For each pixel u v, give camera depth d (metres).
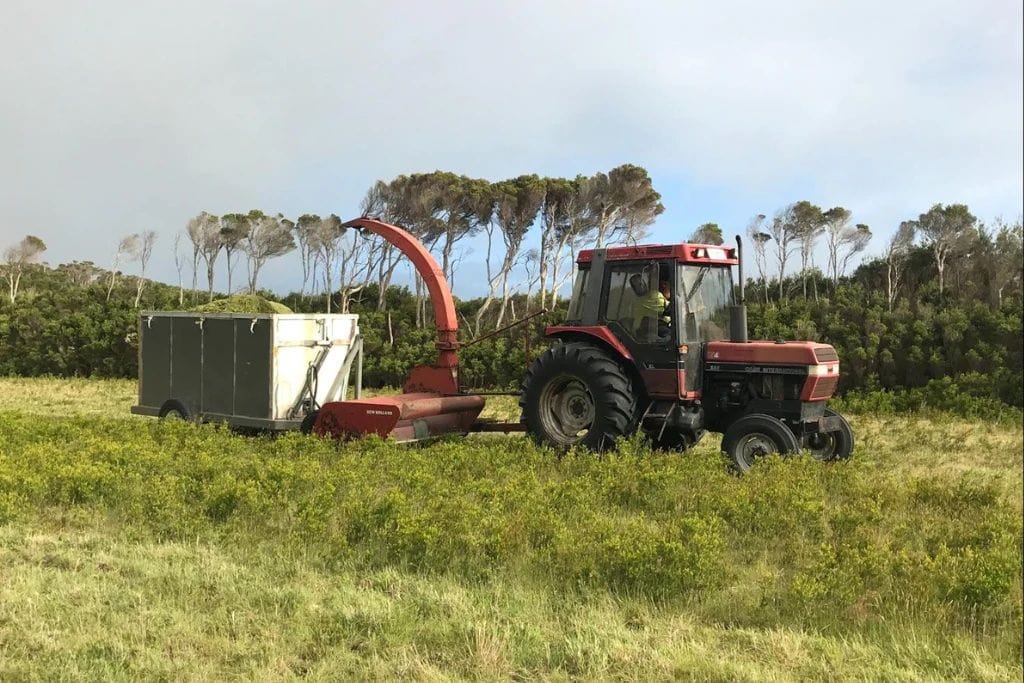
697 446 10.55
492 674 3.63
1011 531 5.90
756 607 4.45
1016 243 21.72
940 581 4.66
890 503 6.88
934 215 22.97
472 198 24.39
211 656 3.80
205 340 10.39
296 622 4.18
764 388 8.46
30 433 9.36
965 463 10.30
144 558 5.20
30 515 6.14
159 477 6.79
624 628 4.17
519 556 5.09
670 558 4.73
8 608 4.27
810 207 26.50
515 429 9.70
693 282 8.84
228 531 5.69
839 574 4.60
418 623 4.18
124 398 17.59
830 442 8.95
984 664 3.87
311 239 28.09
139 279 35.38
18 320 27.77
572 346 9.08
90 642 3.85
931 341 17.72
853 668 3.79
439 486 6.68
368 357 22.19
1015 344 16.92
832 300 21.06
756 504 6.16
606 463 7.42
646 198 25.05
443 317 9.83
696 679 3.64
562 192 24.77
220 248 31.97
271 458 8.08
